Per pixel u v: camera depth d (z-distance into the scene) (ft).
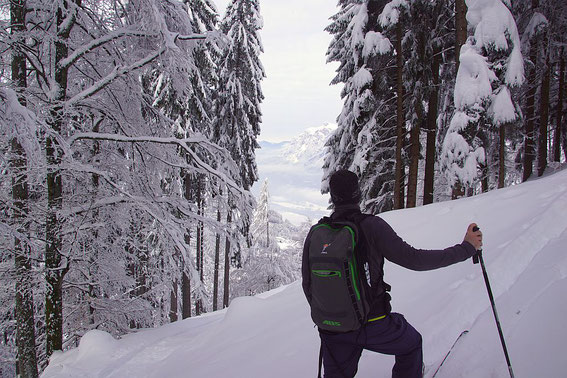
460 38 38.11
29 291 24.91
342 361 7.08
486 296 11.67
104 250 32.81
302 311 18.15
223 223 29.60
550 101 60.49
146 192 31.12
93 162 29.53
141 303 35.86
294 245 135.13
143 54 29.43
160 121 31.81
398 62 44.21
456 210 24.86
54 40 24.44
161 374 17.61
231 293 106.52
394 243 6.49
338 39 54.65
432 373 8.94
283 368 12.69
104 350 22.36
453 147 35.73
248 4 61.67
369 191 50.60
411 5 41.14
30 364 24.73
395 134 50.14
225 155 29.81
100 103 29.35
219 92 62.49
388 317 6.99
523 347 8.30
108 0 27.50
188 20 27.78
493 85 37.11
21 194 24.57
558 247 12.91
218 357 16.42
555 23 50.24
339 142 55.01
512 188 26.55
